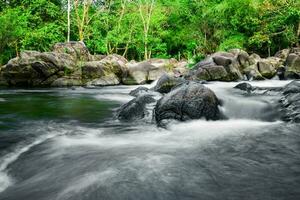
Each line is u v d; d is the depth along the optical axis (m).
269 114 7.43
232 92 10.13
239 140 5.56
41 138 5.73
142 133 6.18
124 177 3.79
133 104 7.69
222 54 19.28
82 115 8.16
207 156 4.64
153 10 33.88
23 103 10.52
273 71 19.05
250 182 3.69
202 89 7.22
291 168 4.16
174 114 6.95
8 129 6.34
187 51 33.59
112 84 19.52
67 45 21.28
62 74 18.73
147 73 20.73
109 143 5.40
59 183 3.77
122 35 31.75
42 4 28.73
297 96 7.66
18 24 23.97
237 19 29.00
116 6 35.62
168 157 4.55
